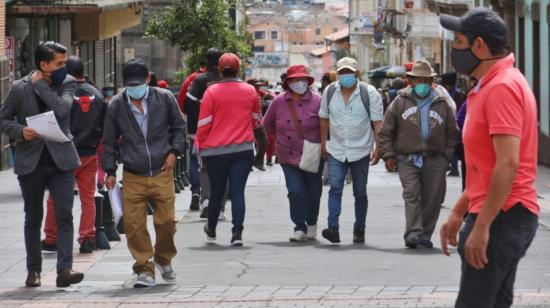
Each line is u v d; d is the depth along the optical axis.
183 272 17.92
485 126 9.38
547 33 46.97
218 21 68.38
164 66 79.00
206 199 25.73
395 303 14.66
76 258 19.45
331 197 21.38
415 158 20.64
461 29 9.50
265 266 18.42
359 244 21.33
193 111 26.86
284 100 21.58
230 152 20.88
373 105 21.20
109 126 16.77
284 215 27.19
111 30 62.84
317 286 16.33
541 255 19.45
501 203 9.21
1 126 16.08
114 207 16.95
